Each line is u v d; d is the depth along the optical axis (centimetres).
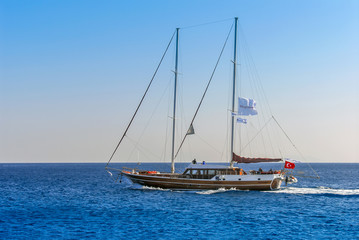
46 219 3669
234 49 6000
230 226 3353
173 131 6041
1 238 2959
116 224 3431
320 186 7794
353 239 2953
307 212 4059
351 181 10112
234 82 5928
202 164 5688
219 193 5438
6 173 15038
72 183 8550
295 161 5600
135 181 6000
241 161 5638
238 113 5653
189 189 5612
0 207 4453
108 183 8550
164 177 5728
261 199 4953
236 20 6059
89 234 3073
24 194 5938
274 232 3150
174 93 6106
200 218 3694
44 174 13988
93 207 4400
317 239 2945
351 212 4081
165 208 4266
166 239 2927
